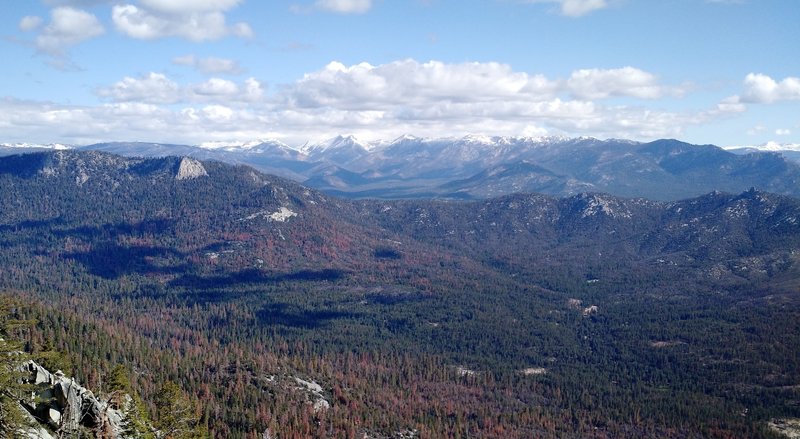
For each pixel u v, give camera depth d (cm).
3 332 11806
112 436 11256
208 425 19538
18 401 9694
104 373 18050
